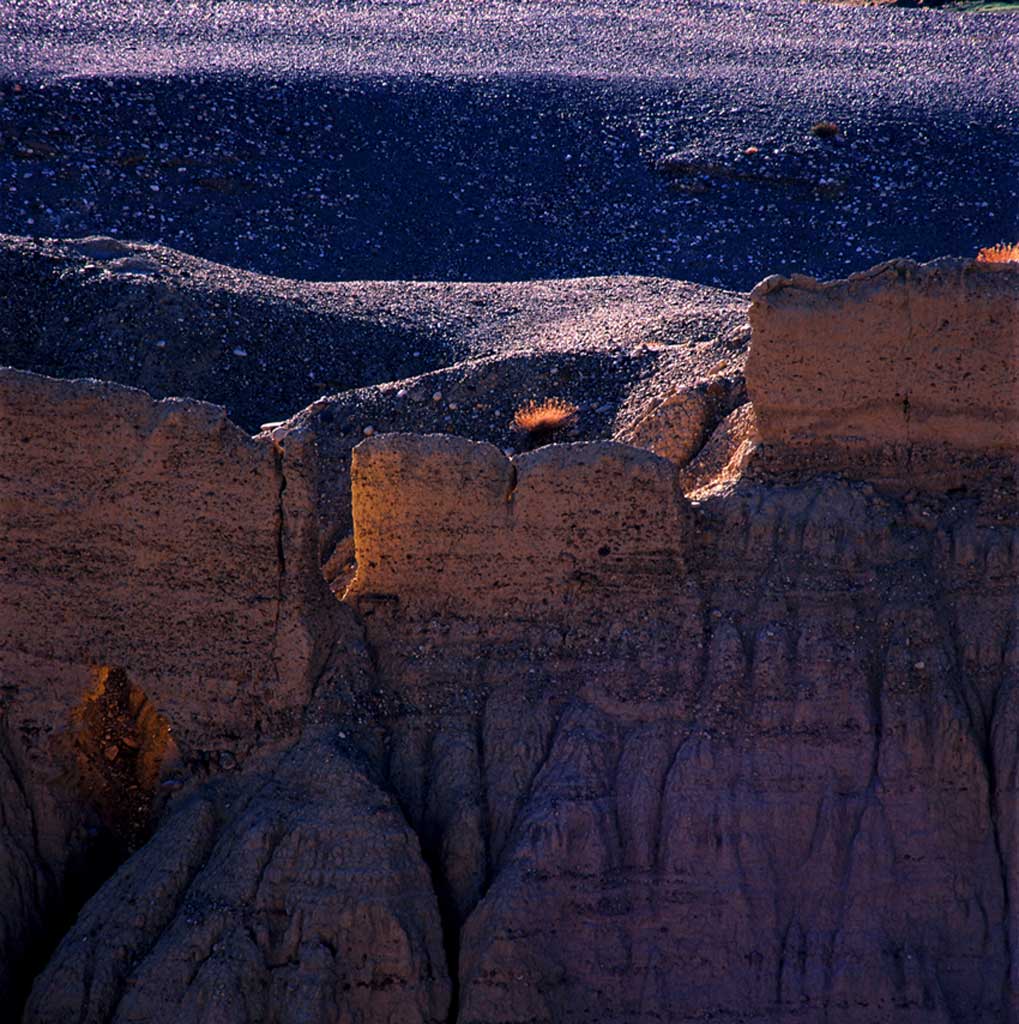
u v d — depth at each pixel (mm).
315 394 106250
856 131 192125
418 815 58156
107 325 107125
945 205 180500
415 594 60312
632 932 55219
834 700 56969
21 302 108750
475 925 55344
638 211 181500
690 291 114125
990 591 58156
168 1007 54094
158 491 58562
